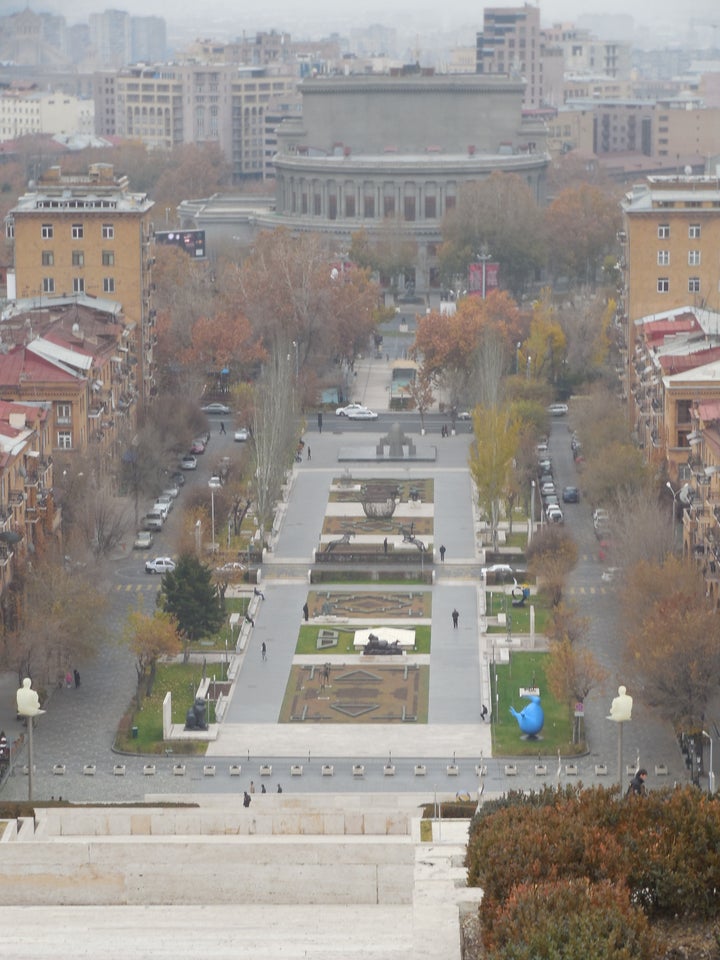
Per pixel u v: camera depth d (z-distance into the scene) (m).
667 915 165.50
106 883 199.62
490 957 148.62
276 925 174.00
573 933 148.12
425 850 185.88
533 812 179.00
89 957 156.00
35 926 174.50
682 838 170.75
